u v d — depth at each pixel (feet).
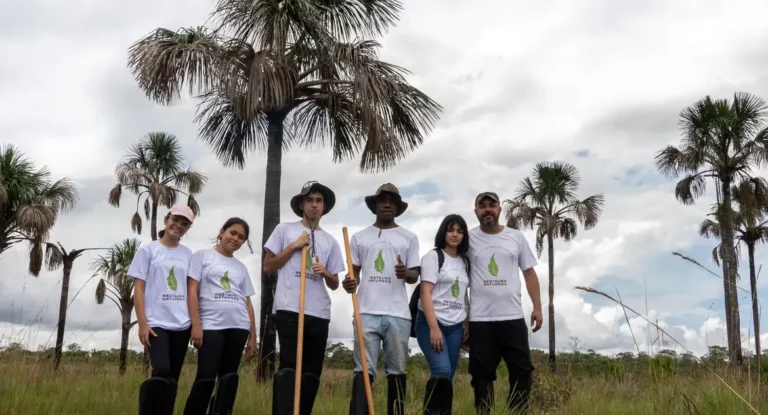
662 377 19.89
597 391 23.67
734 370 18.69
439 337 16.35
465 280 17.28
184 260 16.98
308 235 16.67
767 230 78.48
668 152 72.79
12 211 55.01
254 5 33.63
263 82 33.63
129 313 61.87
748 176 70.74
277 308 16.69
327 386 29.04
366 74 35.50
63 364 27.17
